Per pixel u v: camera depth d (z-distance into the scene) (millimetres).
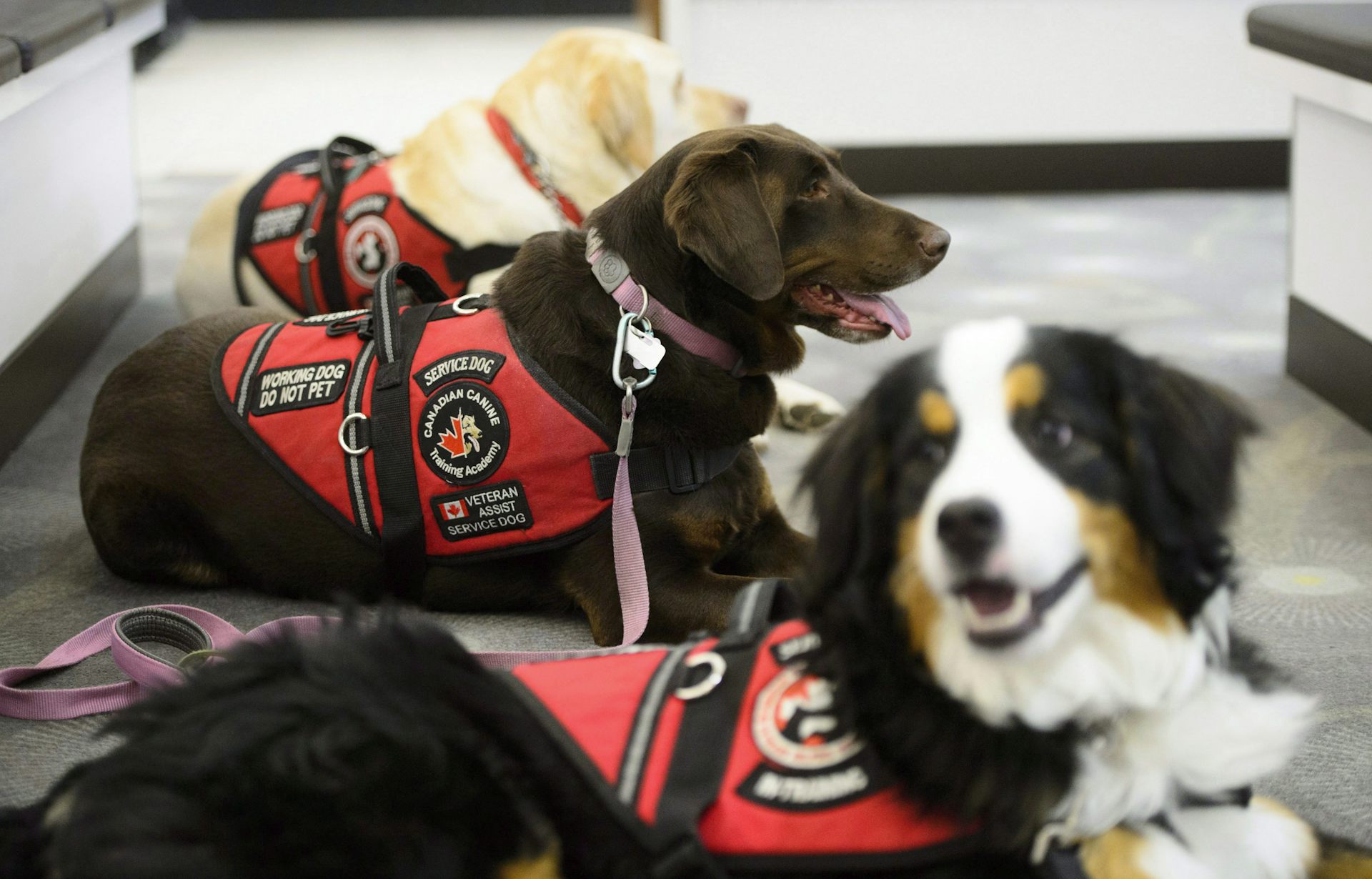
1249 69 3953
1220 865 1354
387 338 2443
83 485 2631
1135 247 5336
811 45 6305
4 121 3385
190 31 12633
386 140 7504
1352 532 2828
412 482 2379
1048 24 6219
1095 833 1312
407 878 1284
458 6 13602
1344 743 2004
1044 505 1229
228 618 2514
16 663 2377
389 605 1560
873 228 2447
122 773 1294
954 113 6387
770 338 2443
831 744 1340
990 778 1296
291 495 2484
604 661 1507
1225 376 3838
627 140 3482
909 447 1314
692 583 2379
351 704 1343
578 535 2373
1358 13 3770
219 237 3752
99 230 4305
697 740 1359
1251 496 3020
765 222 2262
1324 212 3582
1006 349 1290
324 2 13562
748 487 2463
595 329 2336
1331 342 3576
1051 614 1258
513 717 1406
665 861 1289
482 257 3377
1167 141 6395
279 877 1248
